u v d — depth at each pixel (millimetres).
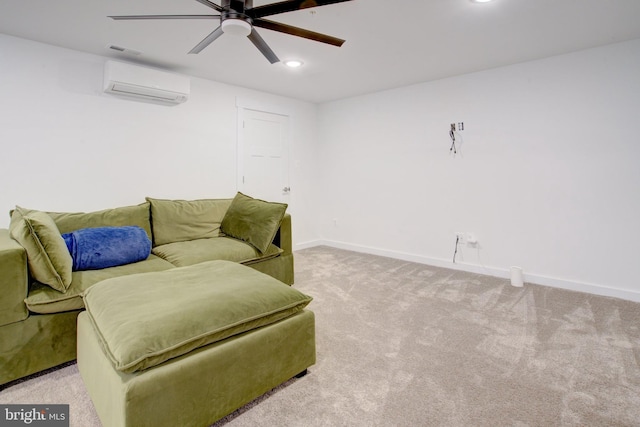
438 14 2203
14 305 1607
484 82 3383
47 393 1575
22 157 2566
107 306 1453
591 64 2805
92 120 2891
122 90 2916
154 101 3229
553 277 3088
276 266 2992
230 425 1361
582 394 1544
